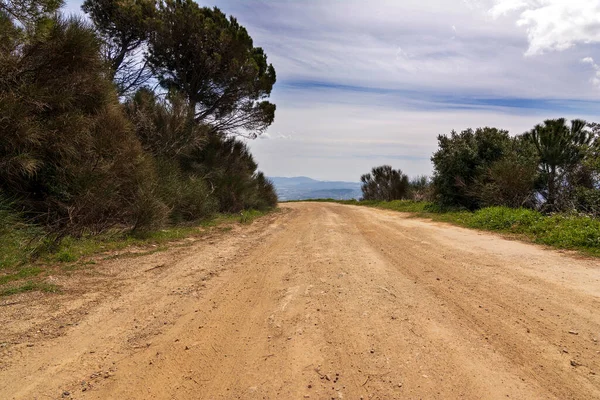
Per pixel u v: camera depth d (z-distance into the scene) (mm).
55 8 7840
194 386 2885
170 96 15109
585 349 3291
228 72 19141
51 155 8398
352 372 3018
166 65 18656
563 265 6344
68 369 3123
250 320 4188
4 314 4258
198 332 3887
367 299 4746
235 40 18672
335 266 6578
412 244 8758
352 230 11602
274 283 5629
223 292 5242
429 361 3148
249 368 3139
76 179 8414
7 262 6195
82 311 4430
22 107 7383
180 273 6293
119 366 3186
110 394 2777
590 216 10539
